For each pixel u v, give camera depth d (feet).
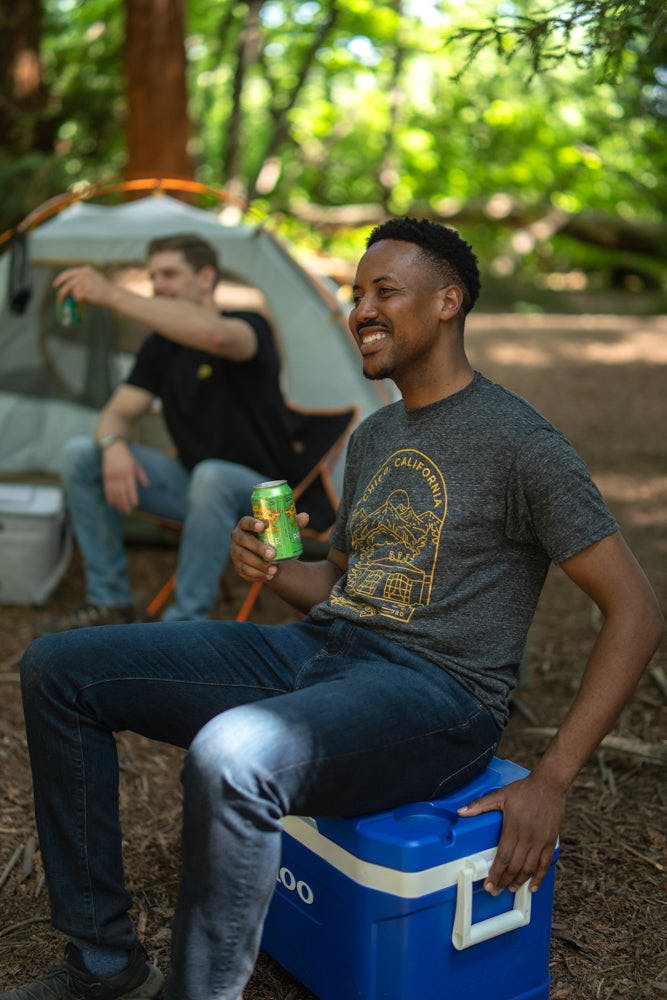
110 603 12.41
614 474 20.31
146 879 7.57
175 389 11.79
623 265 54.49
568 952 6.71
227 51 36.29
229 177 32.99
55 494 14.14
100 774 5.82
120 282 15.06
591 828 8.25
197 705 6.13
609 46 8.41
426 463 6.04
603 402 26.32
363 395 14.65
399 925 5.40
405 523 6.02
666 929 6.94
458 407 6.09
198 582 10.93
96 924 5.76
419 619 5.94
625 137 29.84
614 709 5.52
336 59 38.73
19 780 9.07
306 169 51.96
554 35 9.16
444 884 5.43
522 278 52.34
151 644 6.10
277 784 5.12
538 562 6.04
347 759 5.34
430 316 6.10
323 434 11.67
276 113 35.78
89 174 29.45
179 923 5.22
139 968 5.88
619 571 5.61
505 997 5.90
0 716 10.23
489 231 52.37
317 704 5.46
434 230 6.14
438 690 5.76
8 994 5.81
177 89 24.32
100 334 15.75
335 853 5.66
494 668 5.93
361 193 54.39
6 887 7.48
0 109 28.37
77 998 5.85
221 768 5.04
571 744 5.53
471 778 5.96
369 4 34.78
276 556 6.36
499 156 47.09
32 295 15.21
